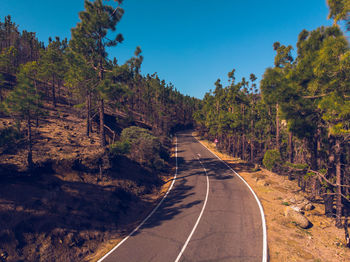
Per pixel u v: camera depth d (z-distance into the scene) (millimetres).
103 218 11336
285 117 11875
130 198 15055
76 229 9672
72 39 18031
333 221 12070
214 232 10281
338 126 9875
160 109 60000
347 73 9062
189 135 72000
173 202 15078
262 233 10102
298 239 9688
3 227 7938
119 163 18391
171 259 8125
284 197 15438
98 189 13570
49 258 7996
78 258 8516
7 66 39125
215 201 14797
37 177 11844
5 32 66438
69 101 41469
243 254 8367
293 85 11023
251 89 41406
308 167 13234
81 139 20812
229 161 30578
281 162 13891
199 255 8344
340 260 8234
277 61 21141
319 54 10008
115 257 8438
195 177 22078
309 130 12219
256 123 36375
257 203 14203
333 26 10773
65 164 13766
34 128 20469
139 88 67750
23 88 11945
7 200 9227
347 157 13742
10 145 13305
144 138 25422
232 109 41000
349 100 9586
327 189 12477
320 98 11156
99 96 17250
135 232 10602
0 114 21422
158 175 22688
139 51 18719
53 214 9750
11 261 7215
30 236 8266
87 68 17359
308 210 13539
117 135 29609
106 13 17016
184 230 10602
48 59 33062
